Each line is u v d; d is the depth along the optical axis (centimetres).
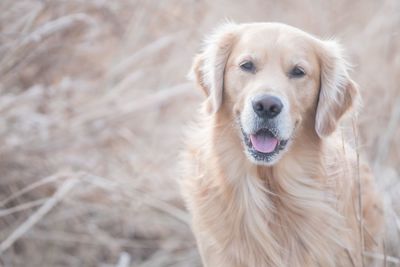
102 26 1017
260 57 584
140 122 984
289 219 613
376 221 675
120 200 864
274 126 565
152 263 836
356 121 625
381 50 994
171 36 1020
